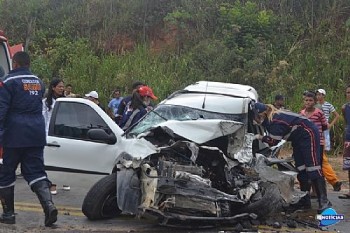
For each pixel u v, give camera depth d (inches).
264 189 345.7
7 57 478.3
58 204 385.7
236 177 342.0
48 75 927.7
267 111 400.2
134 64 909.2
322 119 426.0
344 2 954.7
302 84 815.1
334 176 437.4
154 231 320.8
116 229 322.7
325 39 903.1
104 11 1040.2
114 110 679.1
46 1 1074.7
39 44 1011.3
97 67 919.0
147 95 430.9
